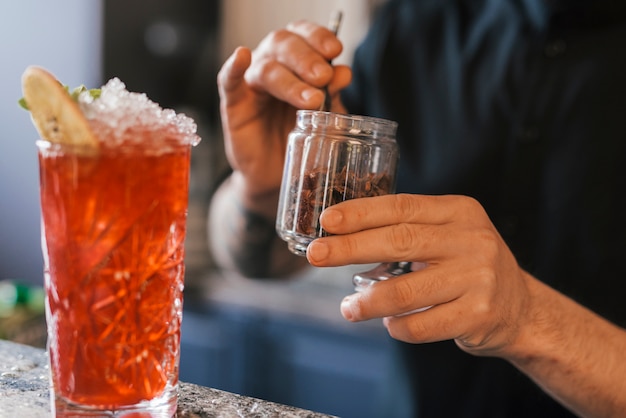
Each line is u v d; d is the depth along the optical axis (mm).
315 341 1757
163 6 1820
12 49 1709
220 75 801
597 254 1004
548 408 1002
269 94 812
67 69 1691
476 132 1085
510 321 627
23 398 523
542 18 1038
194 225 1876
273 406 538
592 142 1010
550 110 1034
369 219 551
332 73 712
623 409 677
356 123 583
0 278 1802
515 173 1052
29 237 1759
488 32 1113
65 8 1675
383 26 1189
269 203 967
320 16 1871
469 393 1051
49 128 448
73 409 471
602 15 1020
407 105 1152
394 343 1115
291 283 1842
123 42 1731
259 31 1947
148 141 456
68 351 468
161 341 482
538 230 1042
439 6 1165
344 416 1753
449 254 572
